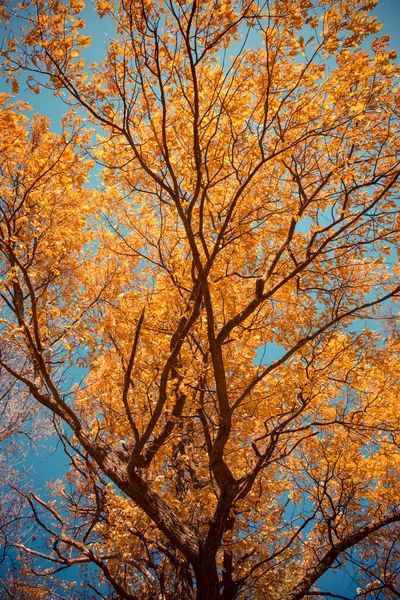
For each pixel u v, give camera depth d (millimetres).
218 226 4559
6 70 3281
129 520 4668
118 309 4461
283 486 5922
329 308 5105
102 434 5980
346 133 3889
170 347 4777
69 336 4688
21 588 6398
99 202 4863
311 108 3979
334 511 5008
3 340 5047
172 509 5043
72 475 7402
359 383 5133
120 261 5195
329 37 3289
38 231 4660
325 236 5305
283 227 5055
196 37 3312
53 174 4277
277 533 5562
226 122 4035
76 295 5195
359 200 4934
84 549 5539
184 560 5074
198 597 4594
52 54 3311
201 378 4977
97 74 3555
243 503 5078
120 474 4789
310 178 4910
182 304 4602
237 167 4316
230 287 4648
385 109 3773
